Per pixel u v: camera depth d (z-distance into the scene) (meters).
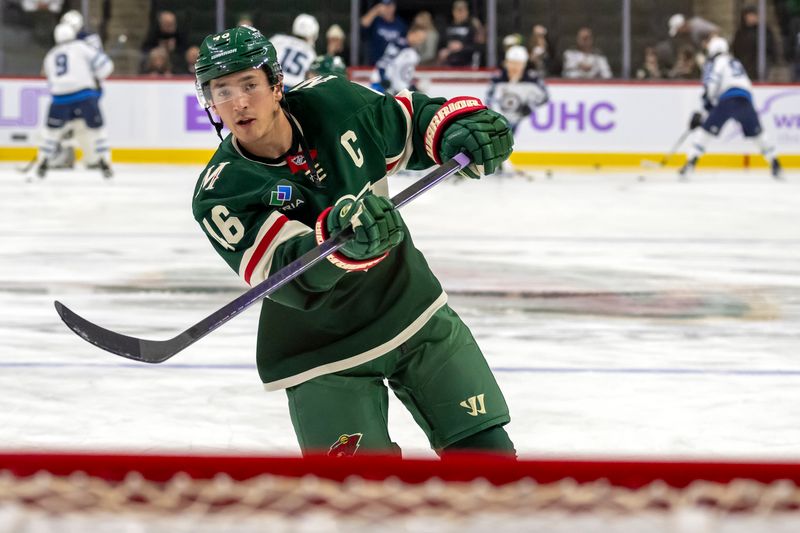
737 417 10.62
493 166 6.99
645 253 22.58
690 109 44.84
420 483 4.14
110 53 45.56
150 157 44.41
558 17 46.94
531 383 11.93
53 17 45.16
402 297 6.80
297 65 32.88
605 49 46.88
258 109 6.30
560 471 4.10
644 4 46.53
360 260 6.04
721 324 15.41
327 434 6.83
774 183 39.53
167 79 44.12
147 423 10.30
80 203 30.92
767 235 25.53
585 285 18.64
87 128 38.25
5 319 15.39
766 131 44.84
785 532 3.91
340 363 6.75
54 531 3.94
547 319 15.66
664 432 10.10
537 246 23.47
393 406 10.84
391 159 7.16
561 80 44.47
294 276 5.98
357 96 6.92
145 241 23.62
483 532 3.95
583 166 44.81
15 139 43.88
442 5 46.16
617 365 12.86
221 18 45.88
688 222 27.84
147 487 4.12
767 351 13.68
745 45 45.44
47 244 23.03
